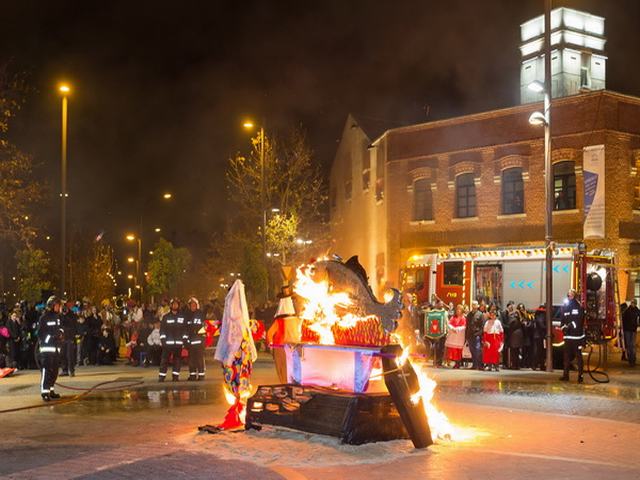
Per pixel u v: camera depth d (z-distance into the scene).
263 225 38.09
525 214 33.12
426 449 9.29
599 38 40.00
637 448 9.56
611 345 27.83
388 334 10.00
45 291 25.31
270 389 10.49
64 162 27.52
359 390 9.81
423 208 37.03
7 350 22.56
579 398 14.91
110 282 71.75
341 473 8.03
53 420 12.05
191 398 15.05
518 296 26.95
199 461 8.55
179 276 54.56
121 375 20.73
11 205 28.06
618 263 30.30
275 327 13.31
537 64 40.12
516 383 18.05
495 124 34.34
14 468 8.30
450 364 23.89
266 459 8.66
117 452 9.11
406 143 37.50
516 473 8.05
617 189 30.72
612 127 30.84
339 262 10.57
